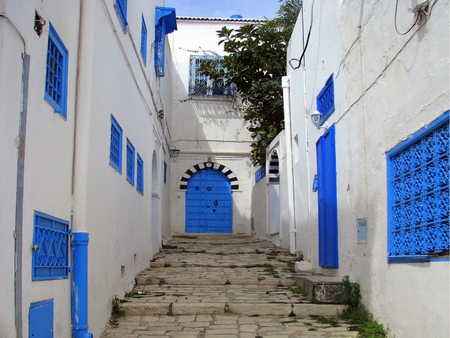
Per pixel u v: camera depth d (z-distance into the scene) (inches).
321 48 322.3
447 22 149.7
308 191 360.2
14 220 127.2
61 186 174.7
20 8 130.3
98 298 209.3
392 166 198.1
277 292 285.3
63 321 171.8
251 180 653.3
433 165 160.1
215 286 306.0
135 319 237.3
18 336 126.8
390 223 197.5
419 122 169.9
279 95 532.1
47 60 159.5
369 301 223.9
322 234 315.3
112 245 241.9
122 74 273.1
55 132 167.2
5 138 121.0
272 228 520.1
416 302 170.2
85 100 193.6
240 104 668.1
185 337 209.2
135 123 321.4
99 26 212.5
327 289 247.4
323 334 211.5
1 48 118.3
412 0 167.9
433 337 156.5
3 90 119.4
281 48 543.2
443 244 151.5
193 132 663.1
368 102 225.5
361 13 235.3
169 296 273.7
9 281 123.0
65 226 178.9
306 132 369.1
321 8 321.4
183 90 669.3
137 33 330.3
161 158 490.6
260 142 554.6
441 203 153.6
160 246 454.3
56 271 166.9
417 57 171.9
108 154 231.8
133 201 309.0
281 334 212.5
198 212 657.6
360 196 238.4
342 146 270.7
